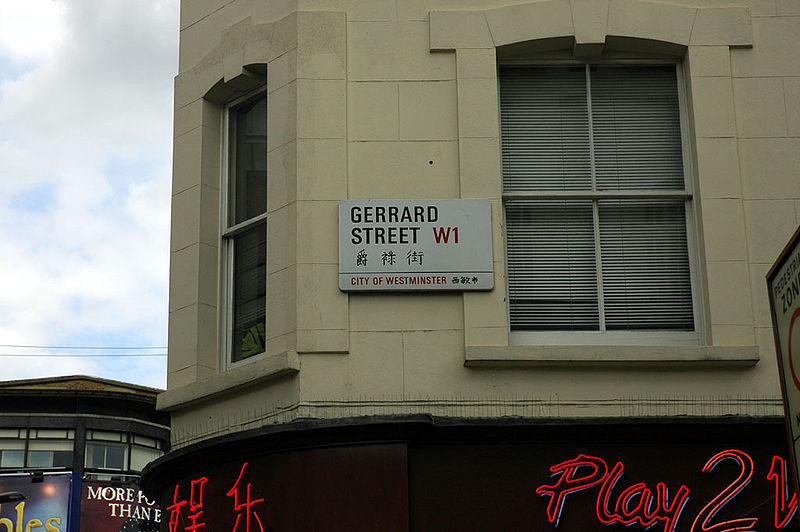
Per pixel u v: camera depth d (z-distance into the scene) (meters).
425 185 13.34
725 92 13.62
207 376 14.05
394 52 13.75
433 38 13.72
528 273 13.49
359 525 12.15
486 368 12.76
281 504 12.46
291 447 12.54
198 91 14.84
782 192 13.38
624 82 14.07
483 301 12.94
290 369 12.73
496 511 12.22
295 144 13.48
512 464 12.37
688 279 13.49
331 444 12.42
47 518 42.31
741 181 13.40
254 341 14.05
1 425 43.53
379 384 12.73
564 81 14.08
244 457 12.86
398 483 12.21
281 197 13.53
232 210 14.66
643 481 12.34
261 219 14.17
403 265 13.00
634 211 13.70
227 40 14.62
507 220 13.65
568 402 12.67
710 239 13.19
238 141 14.83
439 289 12.94
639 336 13.29
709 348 12.72
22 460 43.34
